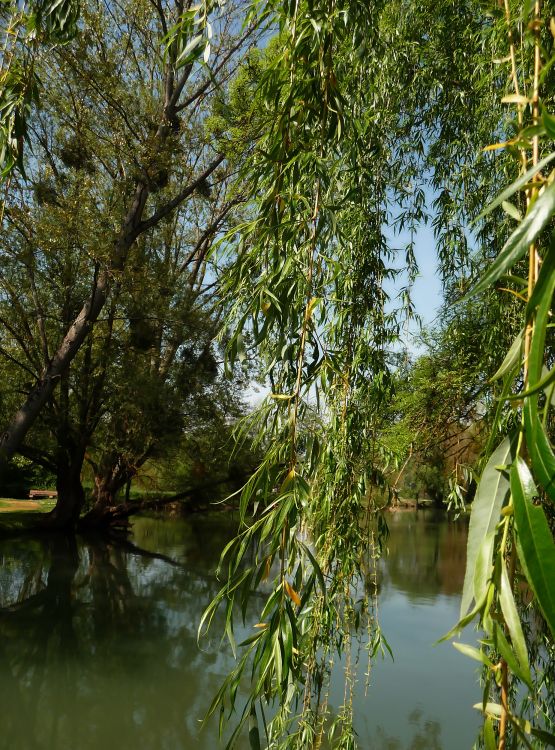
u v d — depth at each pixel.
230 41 8.20
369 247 2.61
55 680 5.45
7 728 4.47
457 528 16.00
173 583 9.59
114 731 4.46
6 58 2.23
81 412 15.12
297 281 1.41
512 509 0.71
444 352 3.66
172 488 17.97
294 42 1.43
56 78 10.17
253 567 1.17
